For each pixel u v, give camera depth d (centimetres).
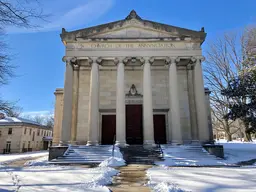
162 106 2742
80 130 2631
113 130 2692
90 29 2550
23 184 941
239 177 1070
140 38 2495
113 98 2773
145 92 2377
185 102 2727
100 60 2459
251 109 2358
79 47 2497
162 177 1104
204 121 2314
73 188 855
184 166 1602
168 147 2119
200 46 2519
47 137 6756
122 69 2431
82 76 2788
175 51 2489
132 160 1825
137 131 2645
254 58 2661
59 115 3019
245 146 3041
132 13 2627
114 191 853
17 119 5878
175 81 2408
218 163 1714
